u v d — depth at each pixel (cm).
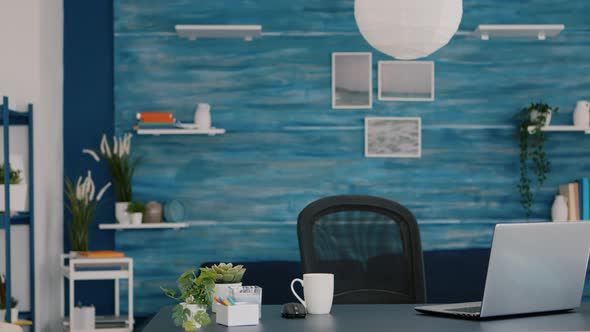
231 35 518
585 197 514
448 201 533
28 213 455
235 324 219
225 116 528
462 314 229
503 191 533
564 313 242
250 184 529
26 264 454
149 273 524
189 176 527
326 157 530
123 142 516
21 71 458
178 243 525
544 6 536
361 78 531
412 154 531
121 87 526
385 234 309
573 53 536
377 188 531
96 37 527
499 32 515
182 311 211
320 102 530
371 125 530
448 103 533
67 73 525
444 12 264
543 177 530
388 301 303
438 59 533
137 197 524
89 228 522
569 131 536
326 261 301
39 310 458
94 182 525
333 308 254
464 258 505
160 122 507
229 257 527
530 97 535
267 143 529
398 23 263
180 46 528
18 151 459
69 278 473
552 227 231
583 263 243
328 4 532
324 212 308
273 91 529
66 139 524
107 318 492
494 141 534
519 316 234
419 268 306
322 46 531
